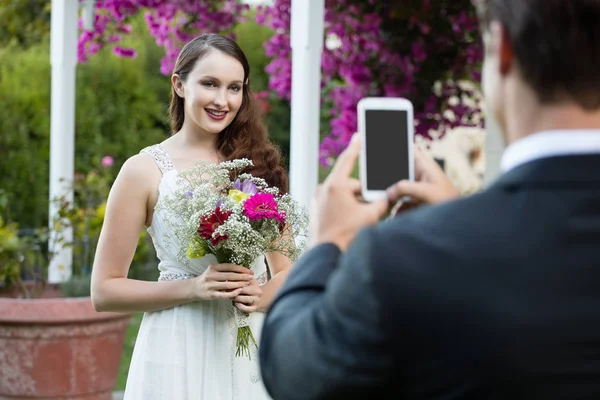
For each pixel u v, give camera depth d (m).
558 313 1.07
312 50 4.49
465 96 6.71
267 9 7.19
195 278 2.99
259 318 3.15
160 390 3.01
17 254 5.17
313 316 1.18
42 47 11.15
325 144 6.99
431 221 1.16
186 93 3.18
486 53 1.25
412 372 1.11
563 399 1.06
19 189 10.38
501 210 1.14
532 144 1.16
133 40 11.80
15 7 9.96
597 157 1.14
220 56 3.13
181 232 2.98
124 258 3.06
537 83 1.14
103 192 6.29
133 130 11.45
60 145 6.20
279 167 3.36
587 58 1.12
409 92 6.56
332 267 1.28
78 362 4.73
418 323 1.09
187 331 3.03
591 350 1.07
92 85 11.24
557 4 1.13
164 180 3.05
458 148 9.48
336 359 1.13
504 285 1.09
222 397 3.02
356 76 6.61
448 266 1.10
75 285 5.15
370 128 1.43
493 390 1.08
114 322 4.84
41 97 10.60
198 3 7.09
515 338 1.07
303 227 3.12
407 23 6.43
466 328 1.08
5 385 4.70
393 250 1.12
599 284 1.09
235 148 3.26
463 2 6.25
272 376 1.24
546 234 1.11
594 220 1.11
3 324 4.64
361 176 1.41
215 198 2.92
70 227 5.75
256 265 3.18
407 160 1.42
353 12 6.42
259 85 12.57
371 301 1.10
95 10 7.25
